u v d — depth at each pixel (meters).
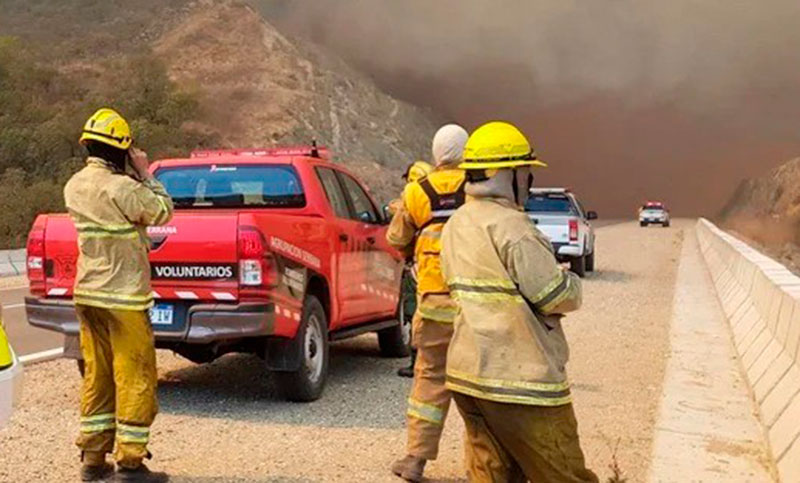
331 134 61.00
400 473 5.49
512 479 3.93
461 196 5.43
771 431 6.22
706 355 9.78
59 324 7.15
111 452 5.54
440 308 5.40
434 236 5.44
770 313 8.74
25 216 33.56
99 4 75.44
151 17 72.25
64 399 7.61
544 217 19.62
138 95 54.56
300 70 65.94
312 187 8.23
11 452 5.97
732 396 7.71
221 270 6.87
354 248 8.59
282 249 7.10
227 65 63.84
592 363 9.45
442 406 5.47
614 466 5.10
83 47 66.38
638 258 26.30
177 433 6.54
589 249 21.00
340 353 10.23
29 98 52.69
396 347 9.92
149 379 5.29
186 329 6.91
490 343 3.69
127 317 5.18
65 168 44.00
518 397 3.64
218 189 8.55
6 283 19.84
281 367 7.28
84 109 51.03
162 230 6.95
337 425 6.81
